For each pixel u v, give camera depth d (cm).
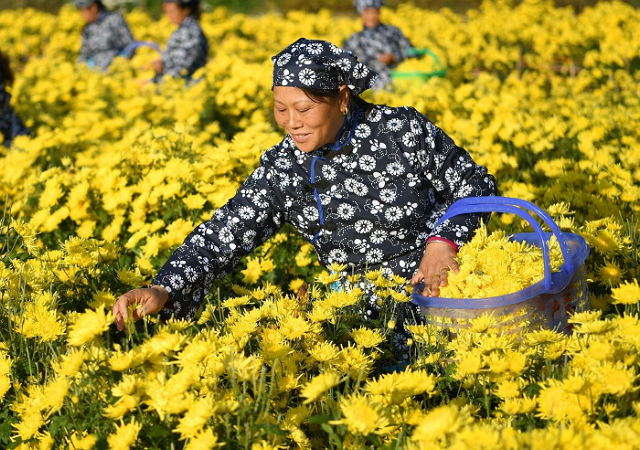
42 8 5134
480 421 422
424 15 3459
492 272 522
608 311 609
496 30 2575
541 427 421
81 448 424
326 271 754
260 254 783
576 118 1246
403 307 605
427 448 355
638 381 424
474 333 481
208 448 379
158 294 525
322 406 437
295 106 526
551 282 500
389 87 1667
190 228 761
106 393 427
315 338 525
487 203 535
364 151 570
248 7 4894
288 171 584
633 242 650
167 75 1666
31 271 618
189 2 1747
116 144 1092
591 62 1944
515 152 1145
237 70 1505
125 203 881
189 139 1045
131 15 3650
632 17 2591
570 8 3316
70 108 1800
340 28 3022
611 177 833
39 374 503
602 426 369
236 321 545
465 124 1214
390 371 574
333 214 583
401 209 575
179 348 422
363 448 414
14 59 3170
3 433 495
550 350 457
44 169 1203
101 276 656
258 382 463
